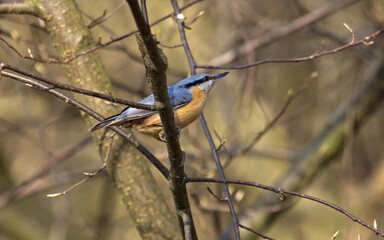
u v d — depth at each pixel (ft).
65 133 51.90
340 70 43.42
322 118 48.49
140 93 35.40
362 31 38.81
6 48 33.53
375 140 47.80
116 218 44.57
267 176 44.91
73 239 44.73
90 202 51.37
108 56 46.26
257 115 42.04
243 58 40.24
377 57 37.24
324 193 47.37
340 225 45.37
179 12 25.98
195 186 29.50
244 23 42.47
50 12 24.17
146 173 24.70
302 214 46.83
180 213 19.49
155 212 24.36
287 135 47.55
